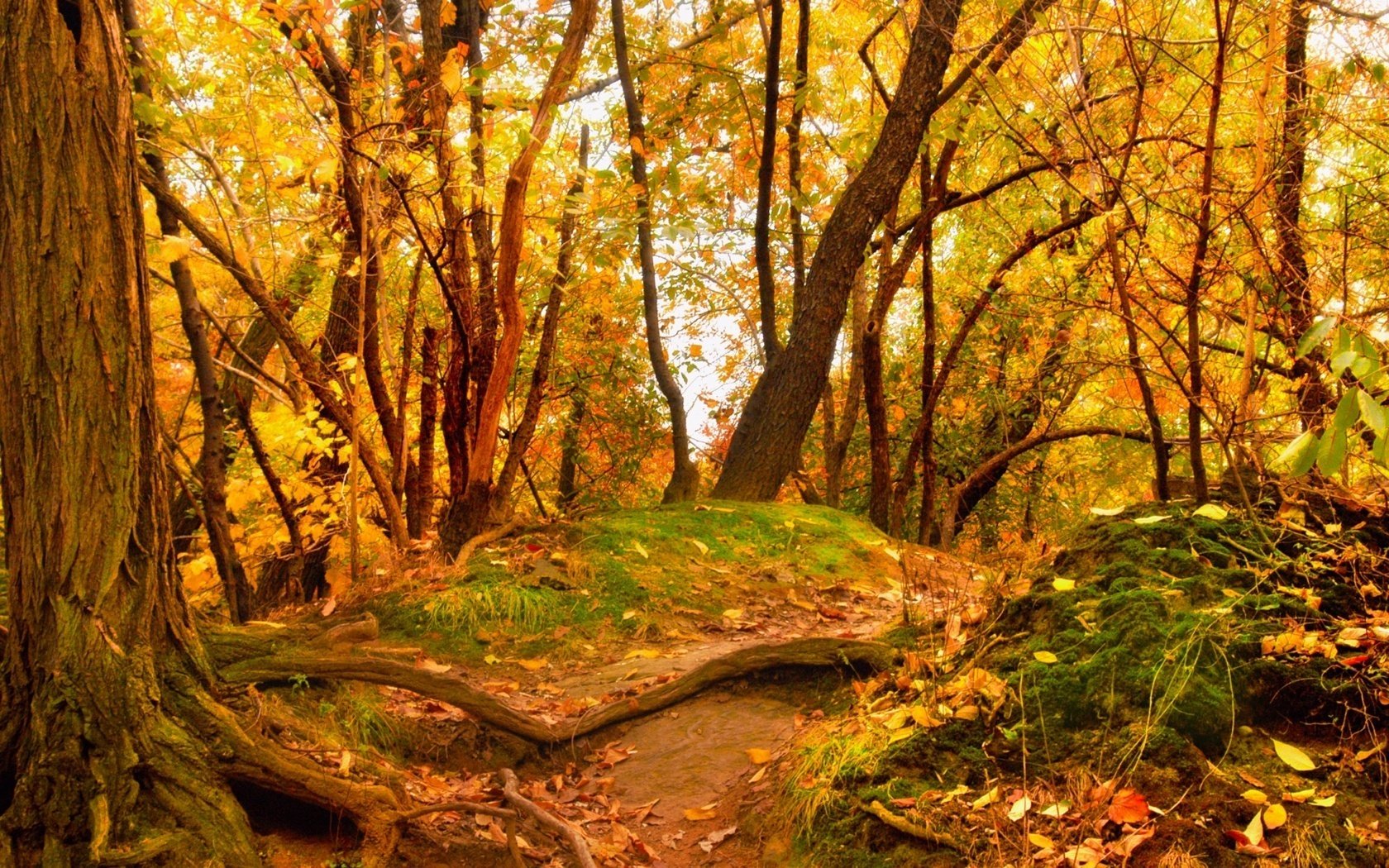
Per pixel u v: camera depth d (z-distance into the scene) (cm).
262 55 578
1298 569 353
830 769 356
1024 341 1019
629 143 780
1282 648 319
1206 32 607
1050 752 322
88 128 313
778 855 341
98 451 317
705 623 615
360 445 637
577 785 430
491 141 604
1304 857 259
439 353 920
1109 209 440
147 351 332
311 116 557
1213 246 412
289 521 684
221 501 560
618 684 510
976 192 911
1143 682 321
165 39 591
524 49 729
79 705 307
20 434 314
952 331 1257
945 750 343
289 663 401
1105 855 275
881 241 975
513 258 595
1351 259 441
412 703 456
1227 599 343
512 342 619
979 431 1254
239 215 614
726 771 421
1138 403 697
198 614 411
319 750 360
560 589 614
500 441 1279
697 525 754
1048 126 565
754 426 918
